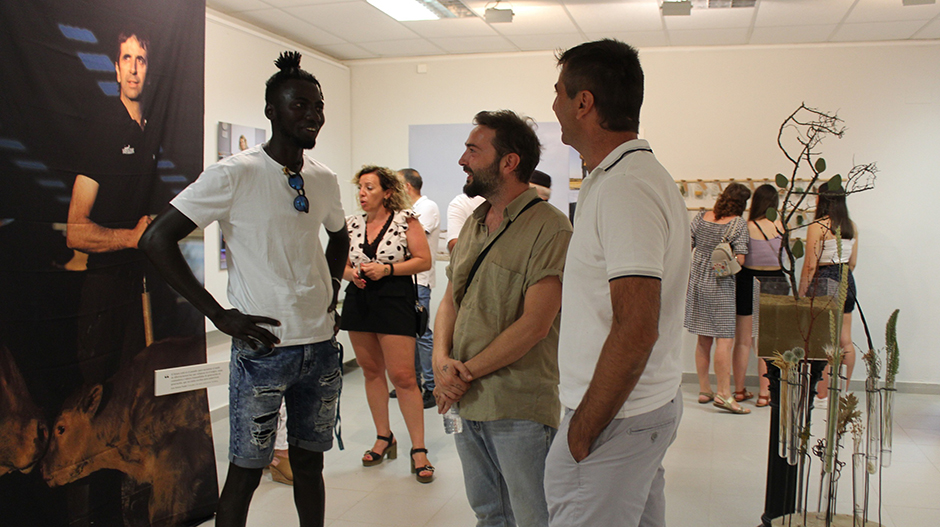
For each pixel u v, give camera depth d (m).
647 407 1.45
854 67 5.52
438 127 6.20
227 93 4.77
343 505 3.19
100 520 2.51
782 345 2.49
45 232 2.30
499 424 1.94
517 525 2.01
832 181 2.53
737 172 5.73
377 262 3.46
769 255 4.98
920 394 5.48
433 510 3.12
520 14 4.82
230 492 2.19
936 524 3.02
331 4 4.57
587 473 1.46
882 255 5.54
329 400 2.33
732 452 4.02
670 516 3.10
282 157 2.13
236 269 2.12
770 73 5.65
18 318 2.24
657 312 1.32
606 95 1.49
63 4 2.33
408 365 3.51
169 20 2.70
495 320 1.96
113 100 2.51
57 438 2.36
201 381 2.80
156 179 2.69
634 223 1.34
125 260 2.58
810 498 3.30
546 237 1.91
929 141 5.43
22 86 2.21
